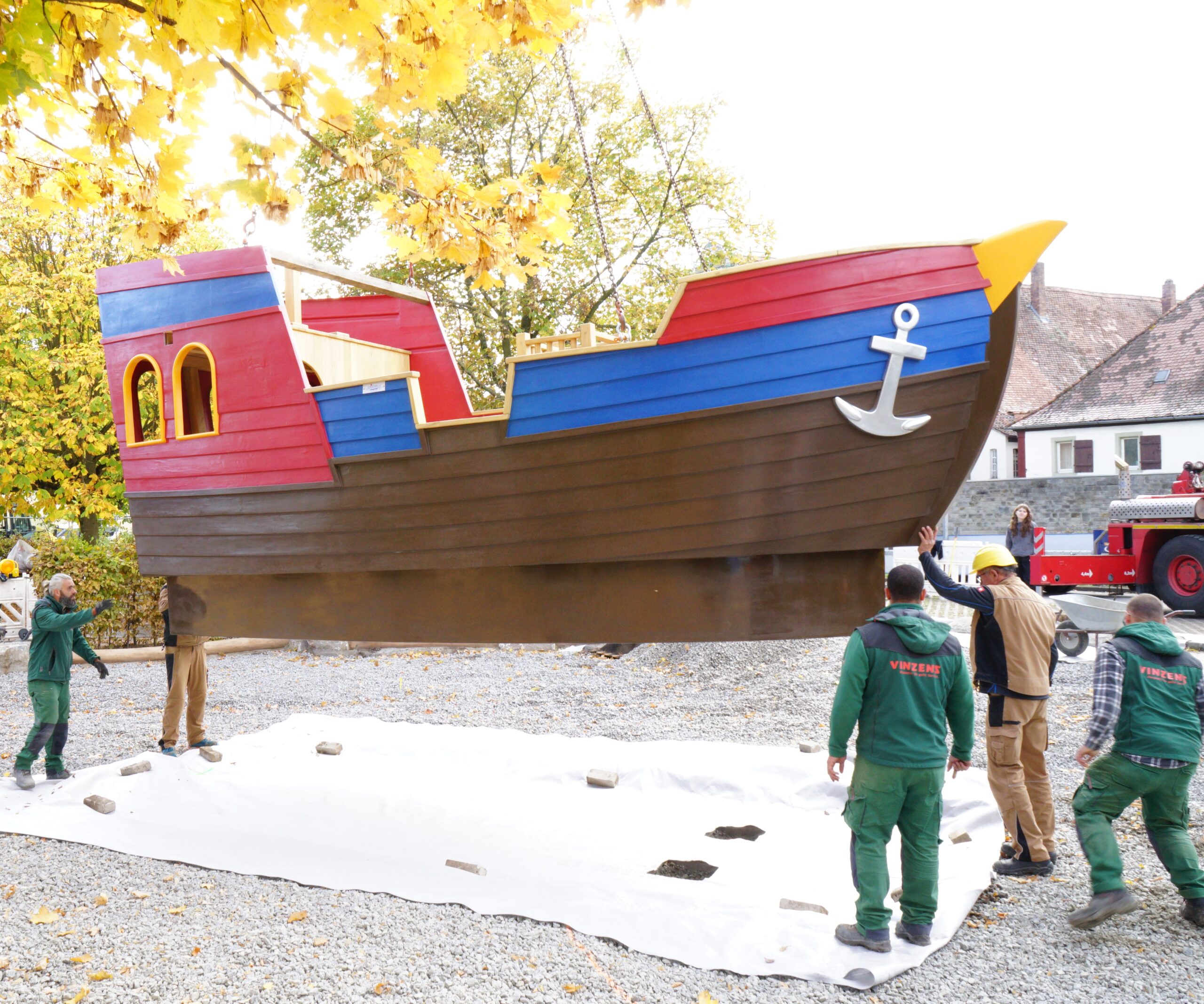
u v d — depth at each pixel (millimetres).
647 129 20094
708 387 4824
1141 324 50750
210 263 6164
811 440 4797
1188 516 14672
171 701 7781
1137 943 4305
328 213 20094
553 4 4438
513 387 5156
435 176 4887
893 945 4305
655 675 11805
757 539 4941
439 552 5504
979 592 5137
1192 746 4426
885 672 4305
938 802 4332
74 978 4055
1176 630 12750
